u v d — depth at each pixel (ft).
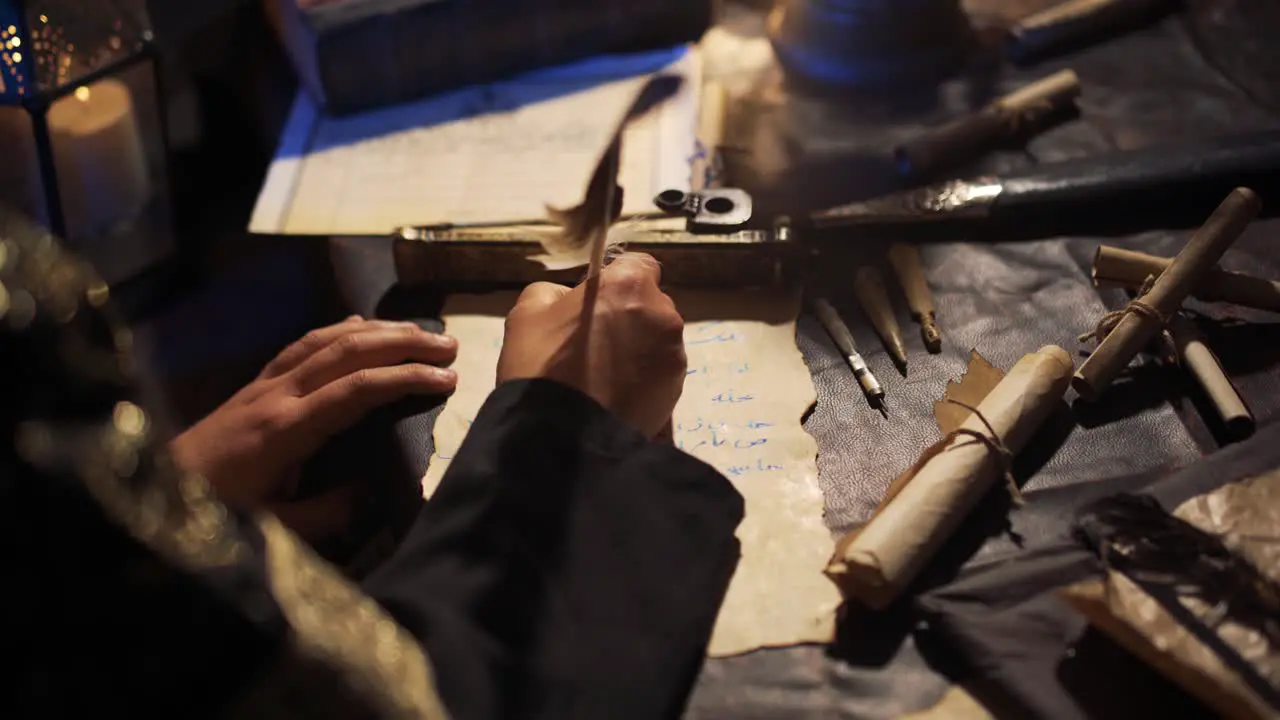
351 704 1.46
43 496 1.25
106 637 1.31
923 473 2.10
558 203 2.94
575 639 1.84
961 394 2.36
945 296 2.62
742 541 2.13
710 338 2.55
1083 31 3.34
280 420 2.40
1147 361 2.39
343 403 2.40
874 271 2.64
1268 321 2.45
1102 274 2.53
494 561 1.88
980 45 3.42
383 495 2.33
